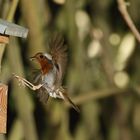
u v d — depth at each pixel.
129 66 12.90
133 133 12.70
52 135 11.60
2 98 7.29
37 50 10.54
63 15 11.73
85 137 12.23
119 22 12.77
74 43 11.91
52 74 6.84
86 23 12.43
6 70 10.33
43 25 10.92
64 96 6.90
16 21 10.90
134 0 12.45
